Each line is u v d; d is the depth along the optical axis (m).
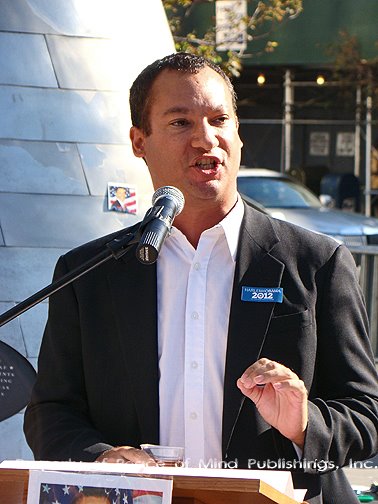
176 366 4.70
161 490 3.37
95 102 7.79
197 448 4.61
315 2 27.27
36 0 7.80
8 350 6.82
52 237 7.44
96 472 3.43
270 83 32.00
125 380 4.75
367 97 30.77
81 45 7.86
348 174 29.77
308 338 4.65
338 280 4.77
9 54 7.63
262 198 23.11
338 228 21.75
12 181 7.47
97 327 4.82
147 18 8.34
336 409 4.57
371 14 27.22
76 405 4.91
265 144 33.62
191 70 4.75
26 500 3.57
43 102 7.64
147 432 4.66
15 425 7.03
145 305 4.75
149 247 4.11
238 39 20.20
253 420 4.56
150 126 4.80
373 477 8.16
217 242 4.78
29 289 7.30
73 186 7.59
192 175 4.70
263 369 4.16
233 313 4.66
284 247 4.80
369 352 4.84
